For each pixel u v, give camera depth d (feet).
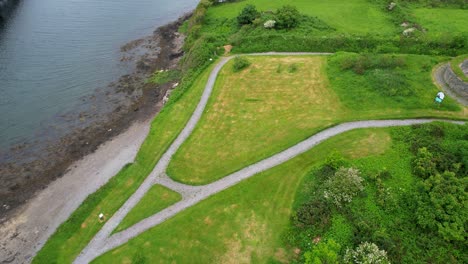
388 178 100.63
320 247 81.10
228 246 93.45
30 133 149.89
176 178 116.37
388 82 137.80
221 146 126.31
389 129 120.67
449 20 193.36
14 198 120.98
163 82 179.73
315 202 96.32
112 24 240.32
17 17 247.09
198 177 115.44
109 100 169.17
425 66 147.74
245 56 178.70
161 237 98.12
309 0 236.02
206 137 131.75
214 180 113.19
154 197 111.14
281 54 178.19
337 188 96.27
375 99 133.80
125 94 173.27
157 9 264.31
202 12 221.05
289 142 122.11
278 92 149.07
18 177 129.49
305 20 200.44
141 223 103.30
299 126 128.57
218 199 106.42
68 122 155.84
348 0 231.09
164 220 103.04
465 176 97.50
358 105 133.08
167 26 237.86
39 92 173.27
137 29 234.99
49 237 104.99
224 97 151.53
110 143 142.82
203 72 170.30
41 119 157.28
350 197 94.73
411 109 127.65
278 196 104.32
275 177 110.42
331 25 197.57
